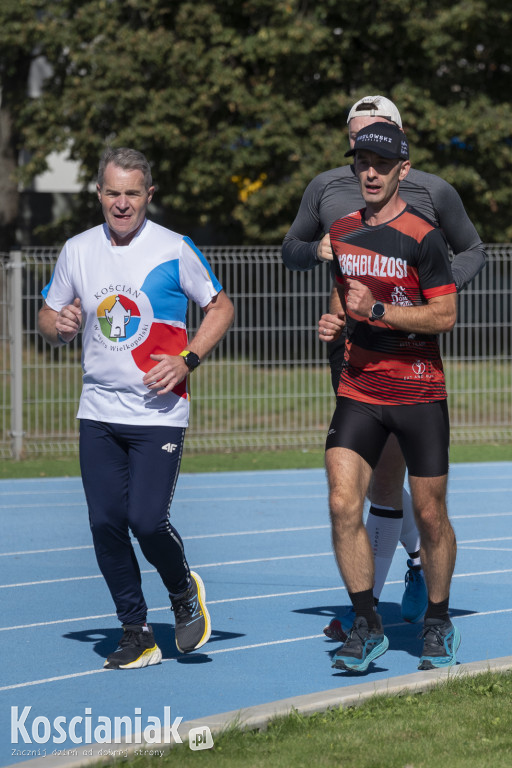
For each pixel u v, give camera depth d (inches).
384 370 346.0
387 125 338.3
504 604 468.8
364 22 1590.8
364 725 295.7
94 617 444.8
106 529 357.1
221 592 493.4
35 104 1707.7
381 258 342.3
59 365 1008.2
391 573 545.0
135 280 349.7
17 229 1927.9
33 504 761.0
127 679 353.4
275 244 1672.0
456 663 366.9
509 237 1712.6
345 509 343.6
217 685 346.3
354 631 348.2
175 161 1644.9
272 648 394.6
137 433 350.3
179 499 784.9
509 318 1082.7
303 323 1033.5
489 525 686.5
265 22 1641.2
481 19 1603.1
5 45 1691.7
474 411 1095.0
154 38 1571.1
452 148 1665.8
